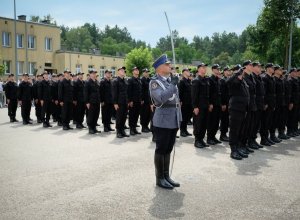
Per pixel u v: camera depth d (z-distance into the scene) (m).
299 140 9.73
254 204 4.48
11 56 35.34
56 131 11.10
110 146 8.39
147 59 40.09
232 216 4.09
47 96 12.14
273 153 7.74
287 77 10.48
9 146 8.38
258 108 8.19
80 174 5.85
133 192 4.94
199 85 8.28
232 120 7.21
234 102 7.19
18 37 35.91
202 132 8.40
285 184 5.34
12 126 12.45
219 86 9.09
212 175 5.84
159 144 5.18
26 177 5.66
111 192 4.93
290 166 6.48
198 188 5.14
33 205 4.41
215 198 4.70
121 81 9.87
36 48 37.59
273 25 22.02
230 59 114.62
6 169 6.16
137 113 10.55
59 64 39.41
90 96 10.54
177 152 7.76
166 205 4.44
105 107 11.02
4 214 4.12
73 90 11.65
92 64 42.28
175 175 5.83
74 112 12.48
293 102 10.24
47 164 6.54
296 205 4.45
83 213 4.16
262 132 8.80
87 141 9.12
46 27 38.31
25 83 13.05
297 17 21.56
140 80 10.91
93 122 10.67
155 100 5.21
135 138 9.70
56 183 5.34
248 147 8.12
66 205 4.42
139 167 6.32
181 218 4.02
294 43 25.45
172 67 5.45
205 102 8.30
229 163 6.71
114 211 4.23
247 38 26.75
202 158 7.14
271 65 9.02
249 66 7.80
